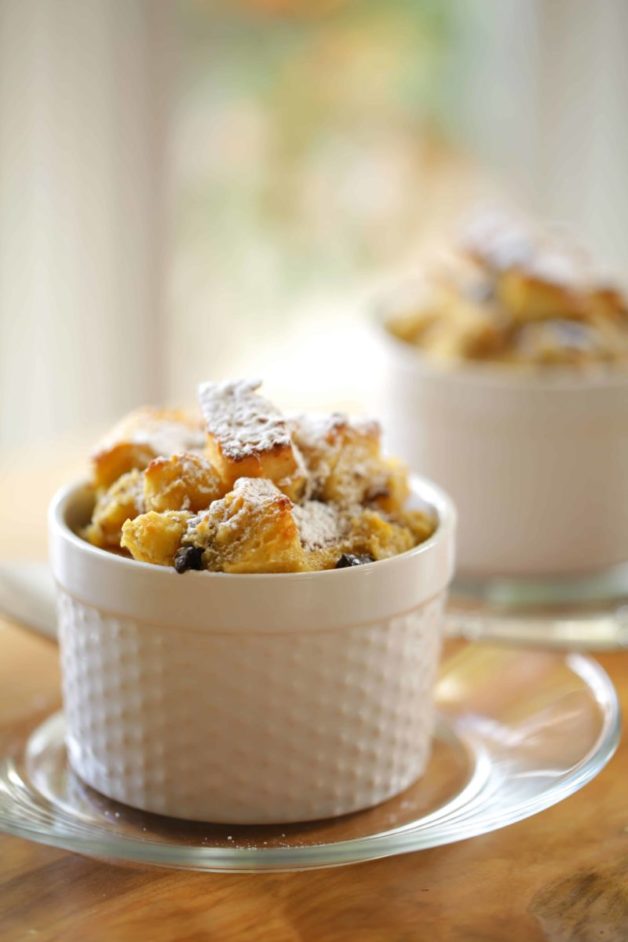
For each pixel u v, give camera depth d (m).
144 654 0.52
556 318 0.69
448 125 1.27
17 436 1.17
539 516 0.67
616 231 1.37
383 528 0.54
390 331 0.71
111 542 0.54
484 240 0.71
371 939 0.48
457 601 0.66
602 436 0.66
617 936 0.49
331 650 0.52
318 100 1.20
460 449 0.67
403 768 0.54
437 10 1.23
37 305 1.14
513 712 0.58
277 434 0.53
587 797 0.54
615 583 0.68
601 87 1.32
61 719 0.57
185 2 1.12
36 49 1.07
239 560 0.51
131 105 1.12
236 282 1.23
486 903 0.50
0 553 0.67
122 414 1.20
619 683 0.60
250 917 0.49
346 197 1.24
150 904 0.49
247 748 0.52
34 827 0.51
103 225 1.14
